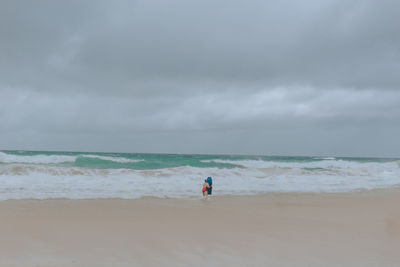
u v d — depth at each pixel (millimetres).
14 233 6109
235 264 4711
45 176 15930
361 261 4984
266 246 5684
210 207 9633
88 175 17031
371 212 9430
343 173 24516
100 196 11250
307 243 5934
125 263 4645
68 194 11422
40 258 4781
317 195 12969
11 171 16453
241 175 20266
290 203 10750
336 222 7906
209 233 6508
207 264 4680
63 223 7023
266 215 8602
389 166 33312
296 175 21703
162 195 11977
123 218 7727
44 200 10070
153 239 5961
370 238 6410
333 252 5422
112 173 18109
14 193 11250
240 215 8508
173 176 18188
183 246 5562
